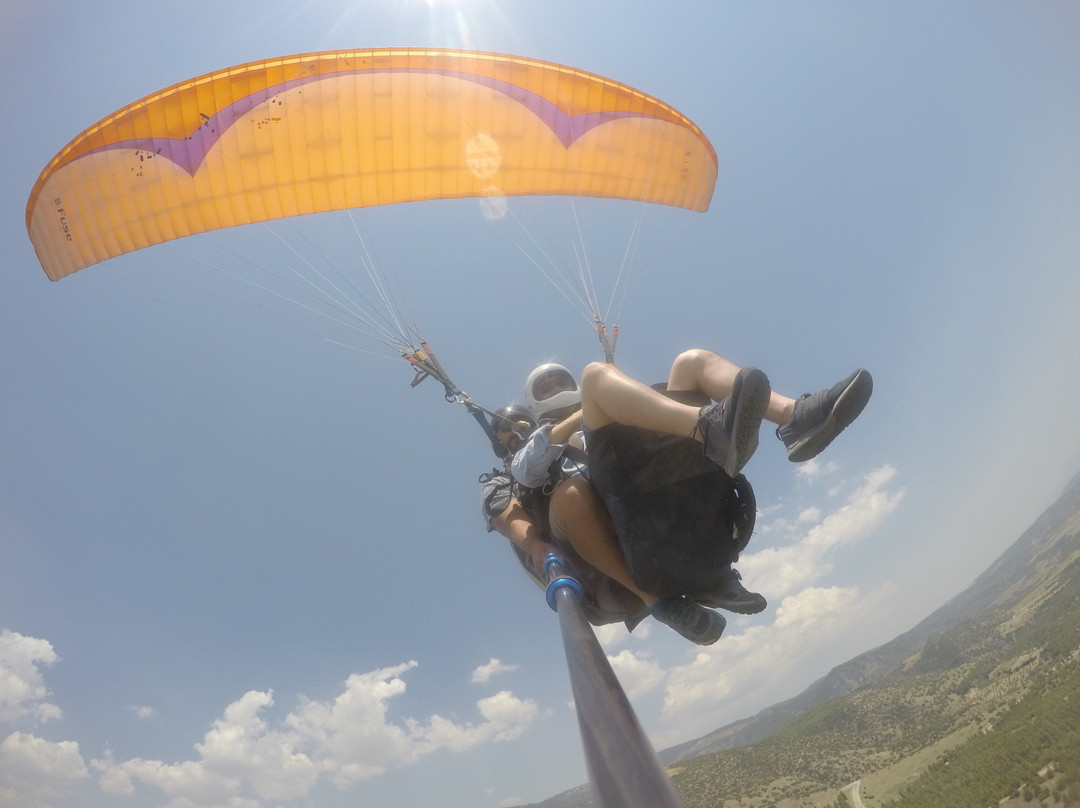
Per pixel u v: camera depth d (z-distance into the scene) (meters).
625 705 1.59
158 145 6.87
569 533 3.45
